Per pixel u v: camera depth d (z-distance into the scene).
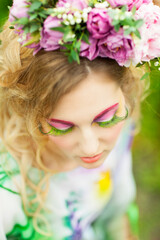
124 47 0.57
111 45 0.56
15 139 0.75
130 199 0.96
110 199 0.92
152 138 1.24
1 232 0.71
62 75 0.58
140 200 1.30
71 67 0.58
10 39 0.67
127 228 0.98
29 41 0.57
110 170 0.87
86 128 0.62
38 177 0.76
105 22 0.55
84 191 0.82
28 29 0.56
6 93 0.70
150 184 1.31
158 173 1.31
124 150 0.91
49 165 0.77
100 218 0.94
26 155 0.75
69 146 0.65
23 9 0.55
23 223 0.75
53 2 0.56
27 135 0.74
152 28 0.57
